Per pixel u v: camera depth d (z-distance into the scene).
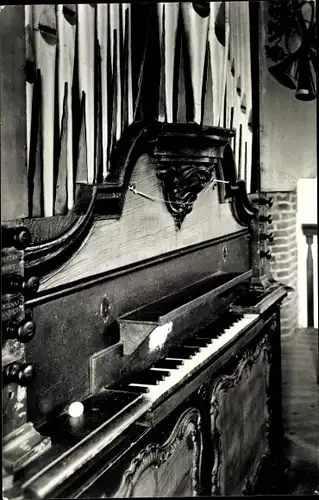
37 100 1.37
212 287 2.38
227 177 2.86
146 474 1.57
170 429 1.77
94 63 1.59
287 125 4.86
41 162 1.39
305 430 3.45
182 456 1.86
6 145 1.21
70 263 1.50
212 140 2.06
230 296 3.02
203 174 2.16
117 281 1.80
